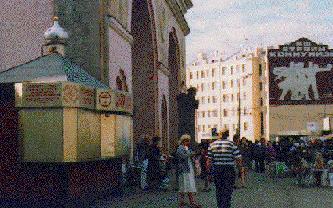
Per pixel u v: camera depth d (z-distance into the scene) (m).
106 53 23.08
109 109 16.62
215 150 13.77
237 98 114.19
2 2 21.78
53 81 15.16
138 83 36.31
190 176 15.72
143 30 35.19
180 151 15.77
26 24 22.58
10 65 21.94
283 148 34.69
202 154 22.17
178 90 50.59
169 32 43.78
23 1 22.55
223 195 13.66
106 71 23.02
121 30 25.39
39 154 14.95
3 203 15.01
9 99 15.34
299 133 95.81
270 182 26.98
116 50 24.84
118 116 18.31
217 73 122.00
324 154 28.72
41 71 15.90
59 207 14.84
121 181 20.16
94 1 23.12
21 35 22.45
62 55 18.00
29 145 14.98
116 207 15.98
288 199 18.39
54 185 14.92
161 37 38.97
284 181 27.69
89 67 22.91
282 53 97.31
